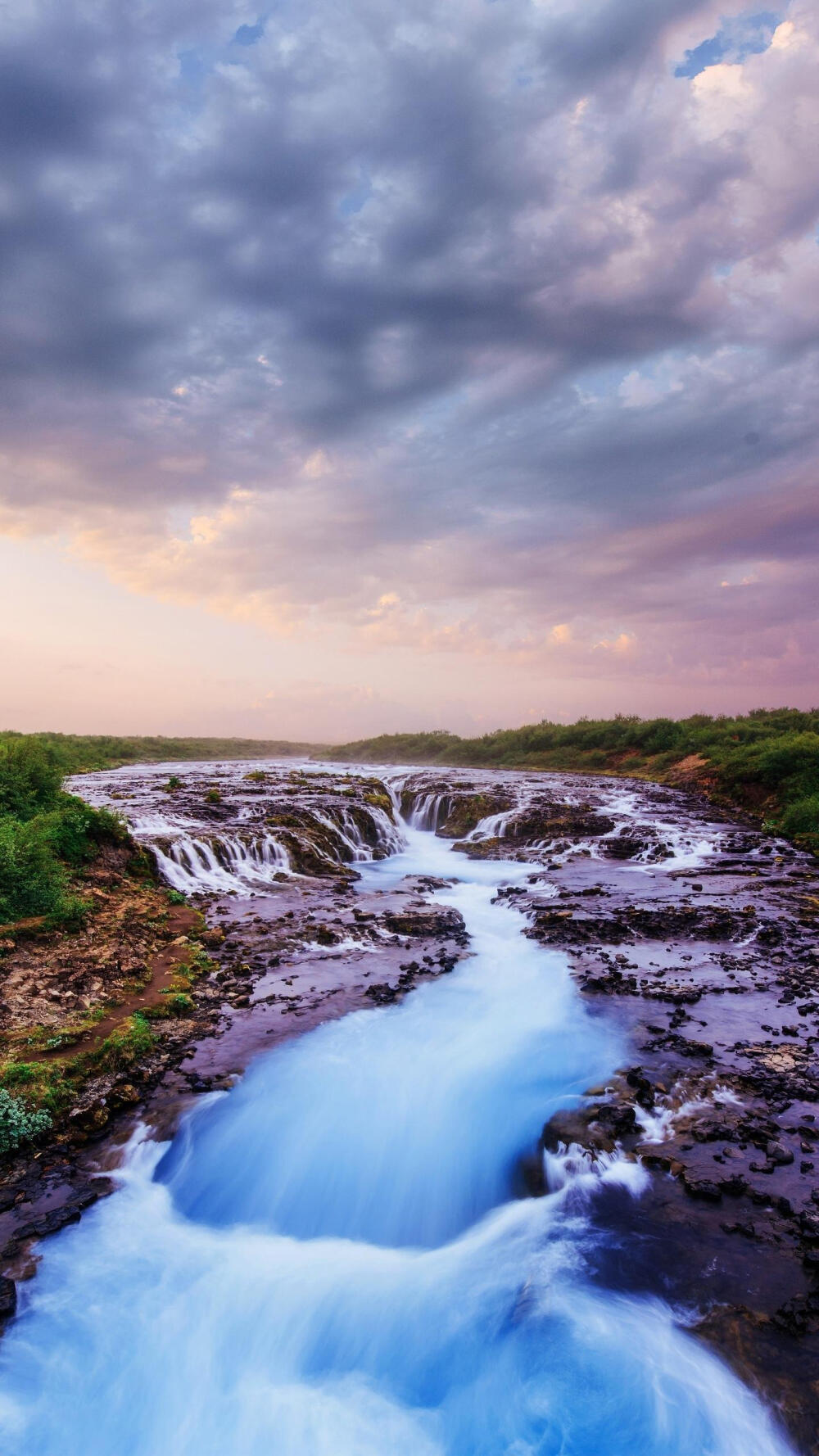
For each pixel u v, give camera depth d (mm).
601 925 14891
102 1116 7871
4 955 11250
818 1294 5434
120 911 14000
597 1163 7051
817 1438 4406
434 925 14852
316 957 12906
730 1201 6504
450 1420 5137
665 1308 5465
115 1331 5637
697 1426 4688
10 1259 6035
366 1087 8750
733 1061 9039
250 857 19828
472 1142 7891
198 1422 5152
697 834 25609
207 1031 9938
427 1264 6512
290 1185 7461
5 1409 5012
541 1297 5797
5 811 15898
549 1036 9906
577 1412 4973
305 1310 5969
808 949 13406
